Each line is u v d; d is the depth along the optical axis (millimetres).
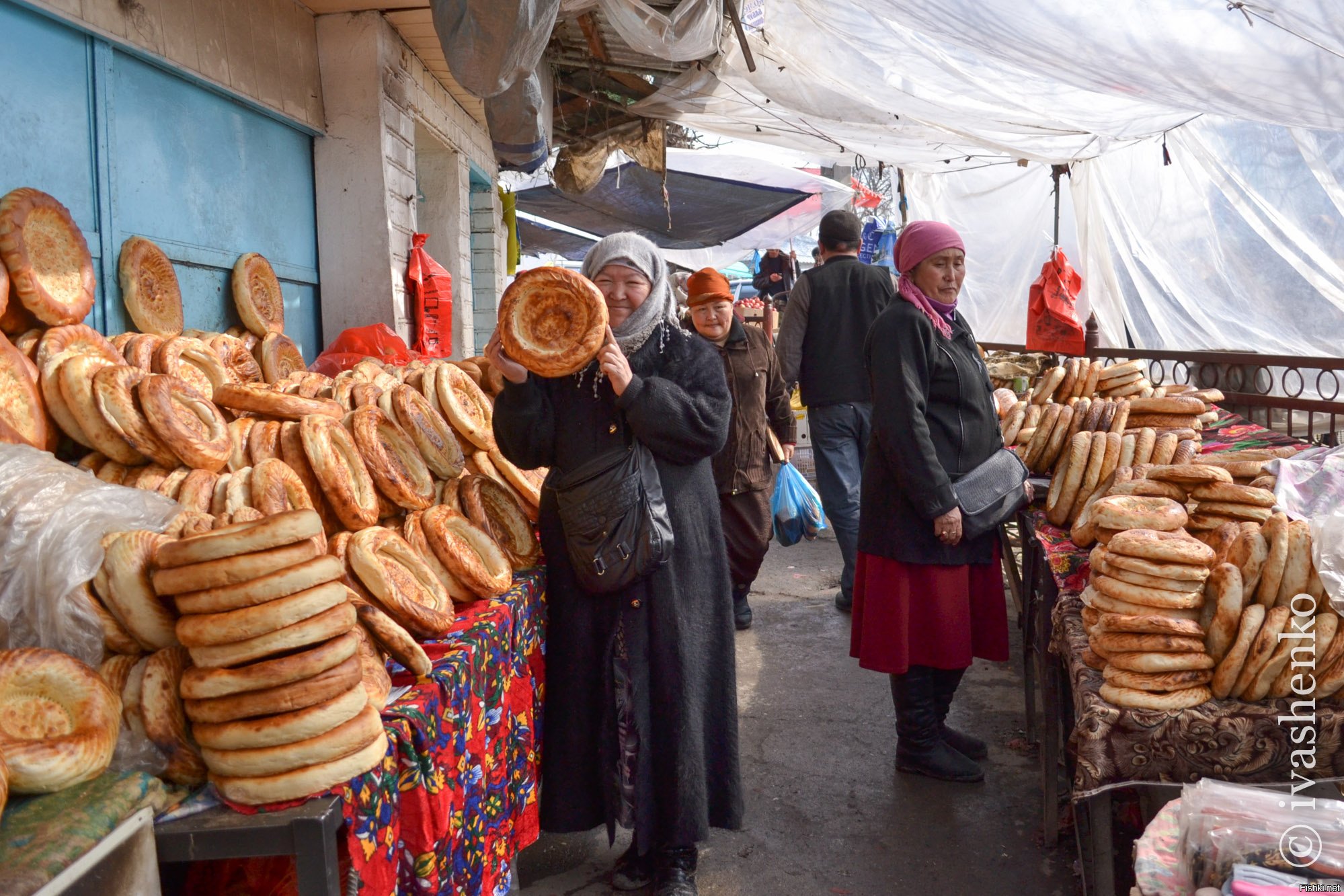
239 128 4152
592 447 2723
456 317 7008
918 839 3260
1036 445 3828
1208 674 2068
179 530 1886
